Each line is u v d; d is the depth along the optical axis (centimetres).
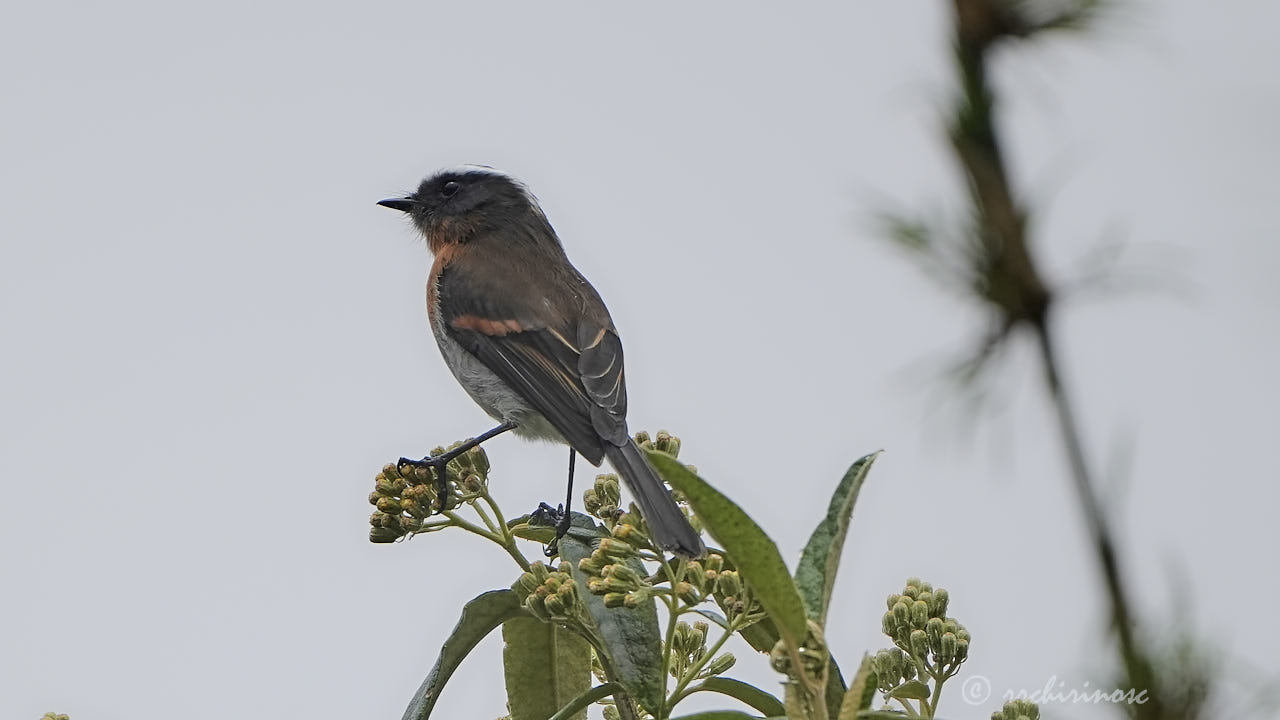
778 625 516
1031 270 193
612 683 723
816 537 590
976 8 190
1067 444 193
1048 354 194
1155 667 196
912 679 729
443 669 786
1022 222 194
